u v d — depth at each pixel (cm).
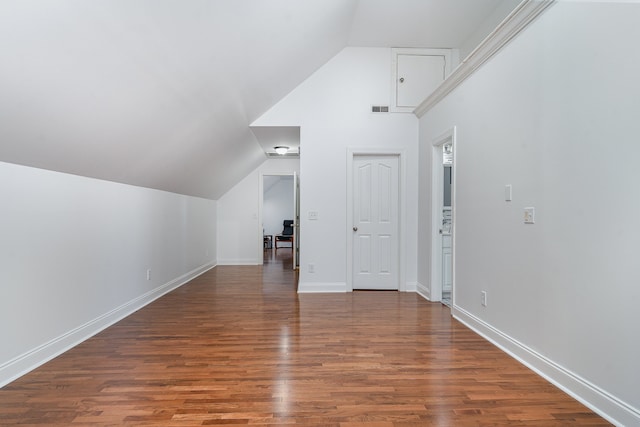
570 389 191
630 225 157
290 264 698
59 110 187
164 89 240
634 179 156
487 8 354
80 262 271
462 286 322
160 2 174
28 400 184
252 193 689
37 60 150
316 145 441
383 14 365
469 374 216
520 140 237
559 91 202
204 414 173
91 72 179
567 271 194
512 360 236
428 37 416
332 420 168
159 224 420
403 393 193
